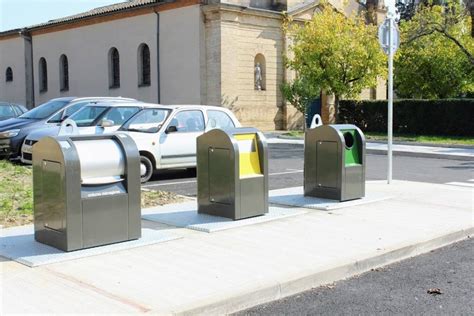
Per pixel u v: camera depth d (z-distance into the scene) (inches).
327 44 1048.8
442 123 1120.2
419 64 1311.5
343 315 203.0
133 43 1315.2
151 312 189.5
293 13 1255.5
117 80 1375.5
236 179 326.0
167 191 452.4
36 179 270.5
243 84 1203.2
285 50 1270.9
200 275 229.9
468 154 757.9
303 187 444.8
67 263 244.8
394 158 764.6
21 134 615.2
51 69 1550.2
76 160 257.9
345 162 390.9
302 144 955.3
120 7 1389.0
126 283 219.5
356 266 252.7
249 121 1216.8
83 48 1445.6
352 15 1136.2
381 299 219.6
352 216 349.4
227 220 327.3
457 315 203.3
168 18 1234.0
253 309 209.0
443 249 297.6
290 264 246.1
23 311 189.5
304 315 203.0
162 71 1258.0
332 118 1380.4
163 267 240.7
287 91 1148.5
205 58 1180.5
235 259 253.8
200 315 196.9
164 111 530.9
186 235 297.3
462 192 446.9
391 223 331.3
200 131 537.0
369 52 1047.6
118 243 274.7
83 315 186.5
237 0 1194.6
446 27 1131.3
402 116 1178.6
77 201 259.0
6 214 345.1
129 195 277.9
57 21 1549.0
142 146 498.3
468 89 1337.4
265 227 317.1
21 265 242.1
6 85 1696.6
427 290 230.1
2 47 1702.8
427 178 551.5
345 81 1076.5
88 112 583.2
